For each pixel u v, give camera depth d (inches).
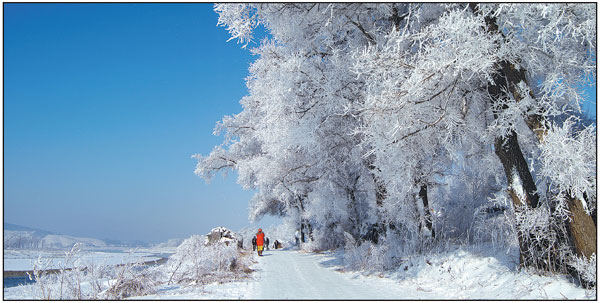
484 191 480.4
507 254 318.3
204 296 282.7
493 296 259.6
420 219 443.8
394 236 503.8
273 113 455.5
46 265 265.1
